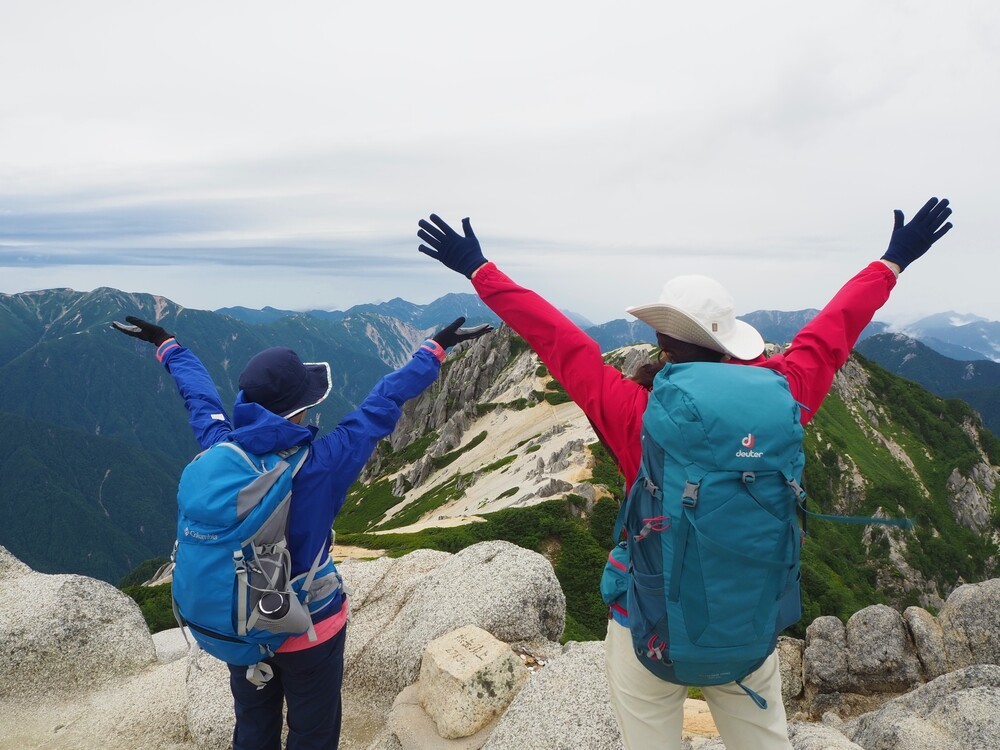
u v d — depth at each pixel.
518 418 121.06
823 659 13.34
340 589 4.70
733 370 3.15
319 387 4.55
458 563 9.52
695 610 2.94
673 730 3.72
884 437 138.75
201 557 3.95
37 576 10.24
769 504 2.90
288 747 4.77
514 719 6.22
